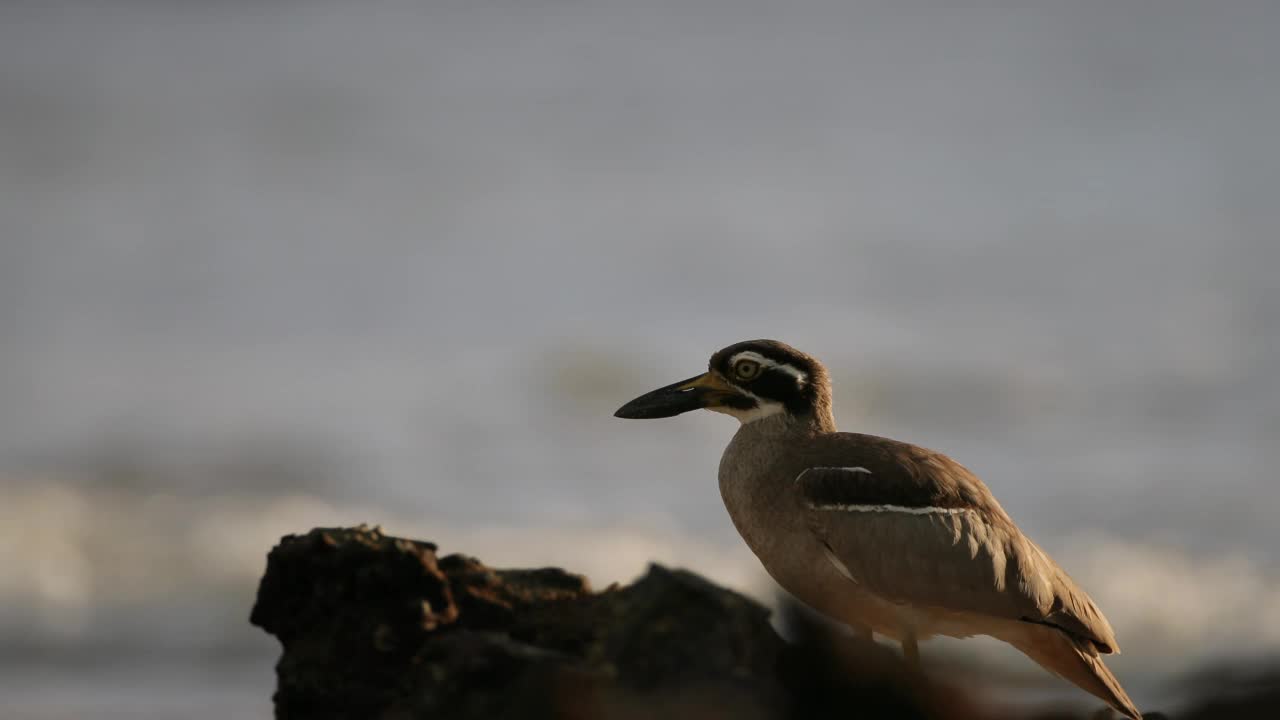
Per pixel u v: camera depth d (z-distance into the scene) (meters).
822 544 11.31
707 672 8.16
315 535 8.83
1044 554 11.44
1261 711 11.81
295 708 8.71
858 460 11.44
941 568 10.91
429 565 8.67
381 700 8.45
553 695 8.04
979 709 9.73
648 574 8.53
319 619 8.78
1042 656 11.20
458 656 8.17
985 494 11.44
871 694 9.06
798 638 9.26
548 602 8.93
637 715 8.03
